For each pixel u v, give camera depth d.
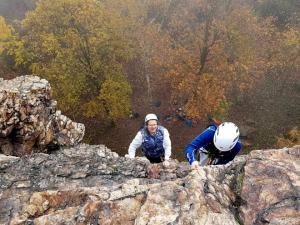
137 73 32.72
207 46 26.02
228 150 4.77
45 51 25.94
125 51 27.17
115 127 29.80
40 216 4.58
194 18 28.52
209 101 25.61
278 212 3.83
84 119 30.38
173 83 28.03
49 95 11.03
